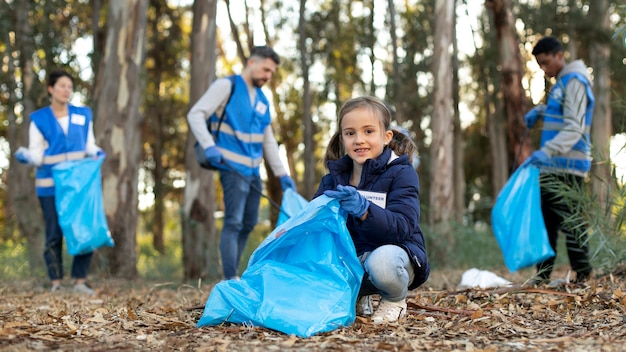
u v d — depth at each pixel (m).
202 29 10.03
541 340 2.85
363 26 16.05
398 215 3.18
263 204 19.34
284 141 19.28
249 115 5.66
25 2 11.27
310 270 3.20
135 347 2.78
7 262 8.52
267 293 3.11
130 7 9.09
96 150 6.38
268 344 2.76
